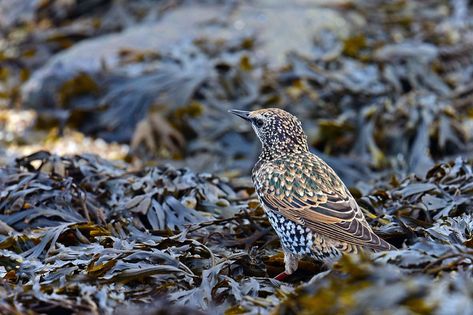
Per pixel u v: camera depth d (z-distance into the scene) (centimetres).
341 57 1520
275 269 816
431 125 1349
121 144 1468
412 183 909
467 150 1348
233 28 1603
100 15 1859
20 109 1559
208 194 934
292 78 1444
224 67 1491
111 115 1474
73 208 891
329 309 531
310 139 1355
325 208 768
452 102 1448
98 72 1517
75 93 1519
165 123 1396
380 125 1363
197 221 872
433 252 641
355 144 1344
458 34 1633
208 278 686
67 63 1545
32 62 1755
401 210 856
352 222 752
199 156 1354
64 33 1777
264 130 856
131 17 1770
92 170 980
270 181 802
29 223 877
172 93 1437
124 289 693
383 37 1616
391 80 1456
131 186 932
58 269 730
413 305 512
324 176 795
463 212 850
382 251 655
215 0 1723
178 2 1747
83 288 638
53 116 1497
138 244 761
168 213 878
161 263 733
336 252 757
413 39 1609
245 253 753
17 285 696
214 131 1381
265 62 1498
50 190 901
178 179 947
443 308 508
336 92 1417
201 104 1410
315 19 1622
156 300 666
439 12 1723
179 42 1570
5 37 1856
